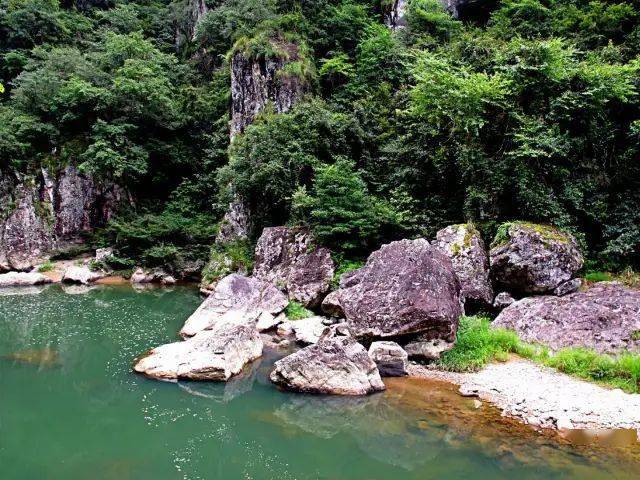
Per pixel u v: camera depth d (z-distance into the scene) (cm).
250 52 2511
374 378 981
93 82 2880
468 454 723
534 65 1589
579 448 723
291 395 984
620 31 1931
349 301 1227
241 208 2273
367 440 805
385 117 2133
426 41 2381
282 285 1705
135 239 2608
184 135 3144
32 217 2623
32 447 780
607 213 1505
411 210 1725
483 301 1336
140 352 1251
